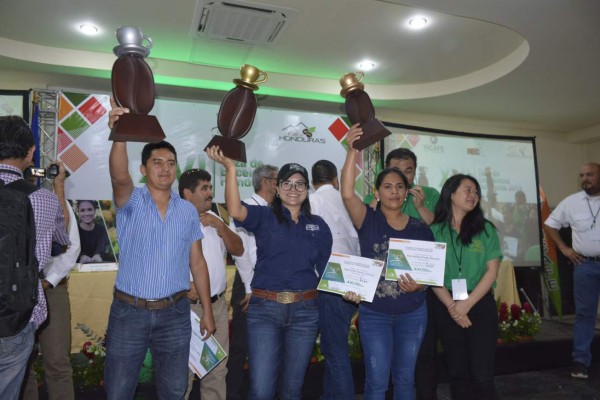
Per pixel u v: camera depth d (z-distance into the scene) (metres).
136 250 2.10
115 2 3.92
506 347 4.26
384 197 2.54
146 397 3.22
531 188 6.73
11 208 1.71
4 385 1.74
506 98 5.90
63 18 4.20
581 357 4.15
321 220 2.51
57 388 2.72
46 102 4.89
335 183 3.22
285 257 2.34
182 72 5.29
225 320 2.81
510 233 6.55
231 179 2.28
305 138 5.66
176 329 2.13
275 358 2.27
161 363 2.15
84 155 4.84
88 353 3.45
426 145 6.39
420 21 4.23
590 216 4.19
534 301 6.61
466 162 6.52
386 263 2.50
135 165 5.00
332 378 2.84
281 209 2.43
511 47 4.79
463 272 2.66
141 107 1.94
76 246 2.75
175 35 4.58
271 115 5.57
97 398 3.23
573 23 3.78
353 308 2.85
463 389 2.66
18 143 1.91
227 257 4.66
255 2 3.86
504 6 3.50
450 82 5.72
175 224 2.17
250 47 4.82
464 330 2.68
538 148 7.52
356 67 5.35
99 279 4.12
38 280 1.81
